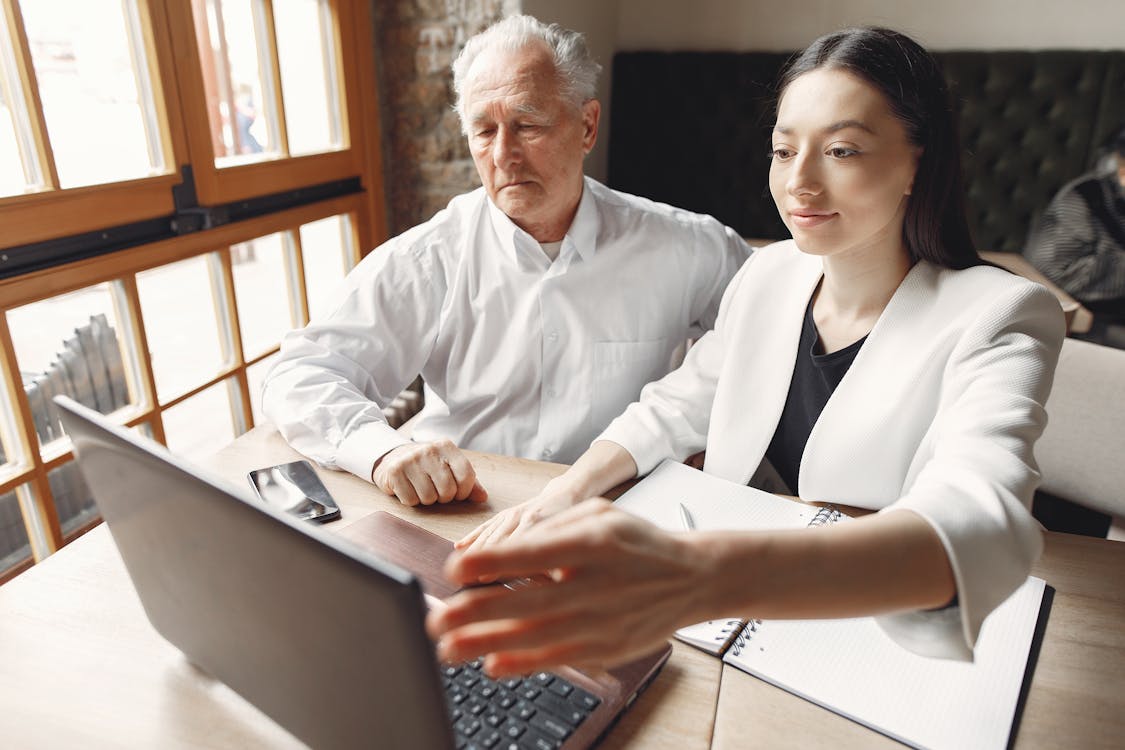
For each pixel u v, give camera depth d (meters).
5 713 0.63
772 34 3.31
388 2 2.23
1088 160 3.01
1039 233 2.91
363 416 1.09
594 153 3.29
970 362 0.81
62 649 0.71
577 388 1.42
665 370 1.49
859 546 0.51
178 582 0.58
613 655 0.43
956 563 0.53
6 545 1.40
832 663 0.68
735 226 3.47
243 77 1.78
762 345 1.07
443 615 0.40
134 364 1.58
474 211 1.41
